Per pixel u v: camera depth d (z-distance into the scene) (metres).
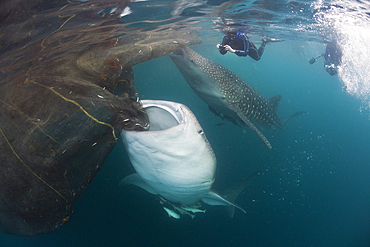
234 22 8.37
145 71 32.97
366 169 34.22
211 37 12.90
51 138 1.57
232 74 6.71
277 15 7.52
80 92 1.73
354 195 24.72
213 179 3.06
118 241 9.30
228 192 5.32
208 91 6.46
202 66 6.02
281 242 13.62
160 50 3.08
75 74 2.02
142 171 2.74
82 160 1.65
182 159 2.32
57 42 3.74
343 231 18.69
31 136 1.58
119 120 1.76
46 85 1.78
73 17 3.87
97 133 1.62
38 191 1.68
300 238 15.28
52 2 3.31
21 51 3.49
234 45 6.09
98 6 3.96
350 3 6.28
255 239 12.04
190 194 3.22
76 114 1.59
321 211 20.25
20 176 1.65
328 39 12.42
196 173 2.61
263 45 7.33
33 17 3.35
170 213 4.39
